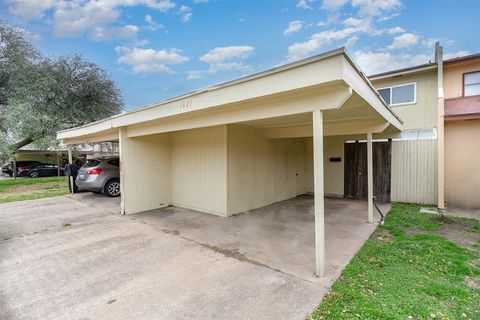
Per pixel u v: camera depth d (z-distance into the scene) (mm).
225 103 3564
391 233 4910
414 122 8461
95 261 3672
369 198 5668
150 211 6812
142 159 6852
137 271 3350
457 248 4062
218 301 2643
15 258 3795
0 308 2570
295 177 9227
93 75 15008
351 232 4949
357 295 2703
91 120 15023
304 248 4125
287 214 6480
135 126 6273
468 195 7422
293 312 2439
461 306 2529
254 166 7098
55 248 4188
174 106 4508
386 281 3018
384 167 8508
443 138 7359
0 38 13148
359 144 8938
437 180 7629
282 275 3191
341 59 2514
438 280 3055
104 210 6895
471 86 8039
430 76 8250
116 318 2398
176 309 2520
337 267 3393
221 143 6242
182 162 7242
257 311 2467
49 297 2764
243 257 3770
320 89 2953
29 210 6926
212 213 6496
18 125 12336
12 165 18344
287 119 4898
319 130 3021
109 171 8758
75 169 9898
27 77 13398
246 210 6812
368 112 4230
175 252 3977
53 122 13336
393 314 2377
